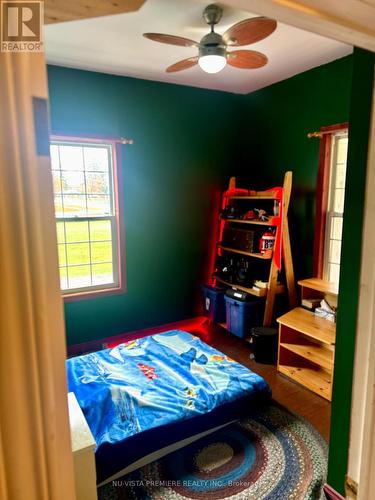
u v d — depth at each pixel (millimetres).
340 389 1546
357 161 1361
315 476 1832
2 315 515
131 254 3541
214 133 3846
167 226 3711
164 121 3516
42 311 553
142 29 2299
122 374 2449
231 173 4055
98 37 2410
